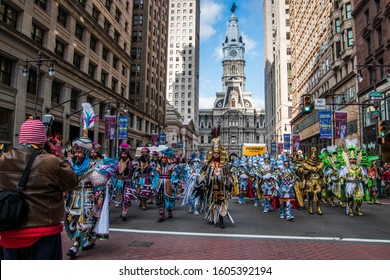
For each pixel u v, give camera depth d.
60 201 2.96
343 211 12.62
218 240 7.23
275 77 81.69
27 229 2.68
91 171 5.85
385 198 18.62
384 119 25.06
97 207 6.03
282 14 73.62
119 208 12.56
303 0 53.41
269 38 103.12
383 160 24.44
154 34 60.91
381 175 19.00
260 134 142.25
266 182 11.99
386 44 24.64
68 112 27.88
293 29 62.19
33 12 23.44
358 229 8.77
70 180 2.94
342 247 6.70
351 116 32.16
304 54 52.66
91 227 5.98
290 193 10.33
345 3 34.28
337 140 35.81
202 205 12.03
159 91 63.62
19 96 21.56
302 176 12.20
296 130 57.41
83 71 30.98
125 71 44.19
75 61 30.34
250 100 150.00
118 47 40.03
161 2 66.00
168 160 10.17
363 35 29.00
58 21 27.34
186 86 134.12
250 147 26.45
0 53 20.17
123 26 43.06
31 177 2.74
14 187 2.70
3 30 19.91
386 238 7.62
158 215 10.92
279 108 73.88
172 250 6.25
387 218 10.84
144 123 53.50
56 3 26.56
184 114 132.25
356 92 31.06
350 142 11.89
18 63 21.56
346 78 33.09
